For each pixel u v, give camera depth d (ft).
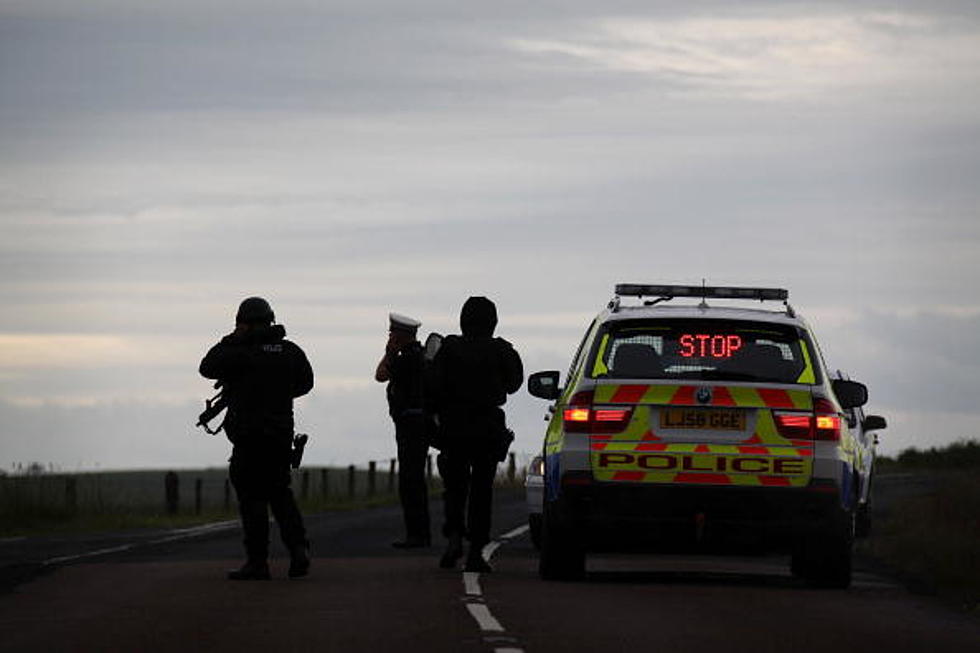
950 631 67.36
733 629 64.44
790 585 85.56
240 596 75.00
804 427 79.25
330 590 77.71
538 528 110.22
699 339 80.84
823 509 78.89
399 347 105.81
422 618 66.18
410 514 106.32
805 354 80.69
